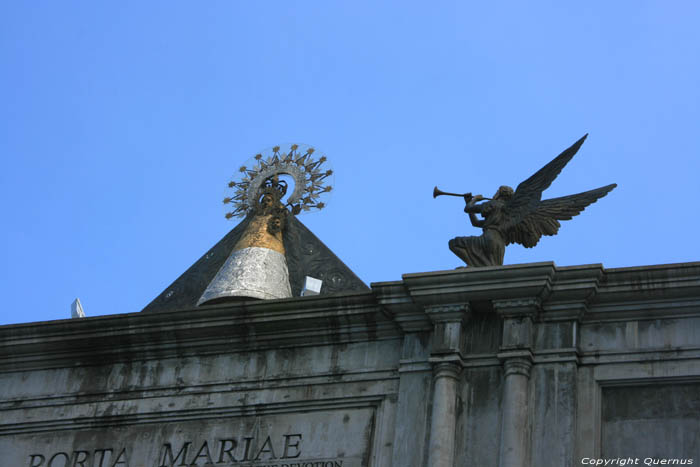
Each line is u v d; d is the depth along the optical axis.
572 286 64.94
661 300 64.38
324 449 65.88
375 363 67.62
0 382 72.62
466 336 66.31
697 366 62.69
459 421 63.94
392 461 63.97
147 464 67.88
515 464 61.38
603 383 63.47
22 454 70.06
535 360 64.31
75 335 71.62
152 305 81.62
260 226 80.06
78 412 70.38
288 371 68.56
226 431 67.75
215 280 77.12
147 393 70.00
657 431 62.06
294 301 69.12
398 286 67.38
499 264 68.12
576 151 69.44
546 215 68.62
